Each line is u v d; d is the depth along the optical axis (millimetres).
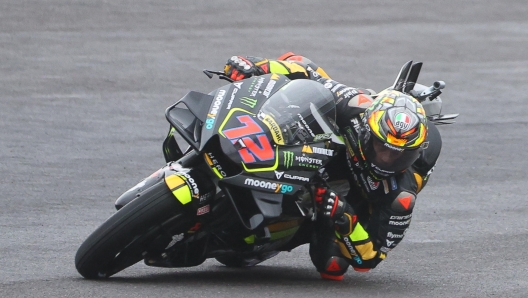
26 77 44312
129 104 40156
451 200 27906
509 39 66312
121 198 16969
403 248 21828
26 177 27625
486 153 35062
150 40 56688
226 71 18078
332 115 16812
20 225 22188
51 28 58000
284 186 15289
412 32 67188
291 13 71250
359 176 17266
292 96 16469
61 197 25594
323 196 16438
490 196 28609
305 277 18484
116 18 63219
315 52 56844
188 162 16359
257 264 19938
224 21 65750
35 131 34125
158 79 45938
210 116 15719
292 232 17203
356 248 17516
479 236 23312
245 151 15180
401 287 17672
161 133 35188
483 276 18844
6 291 15492
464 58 58344
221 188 15195
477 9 79438
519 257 20906
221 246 16953
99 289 15742
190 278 17484
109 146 32594
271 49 56625
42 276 16906
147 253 16531
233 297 15719
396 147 15812
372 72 51719
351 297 16484
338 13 73250
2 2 64625
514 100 46188
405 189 17312
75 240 20859
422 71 53469
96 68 47562
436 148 18062
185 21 64438
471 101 45562
